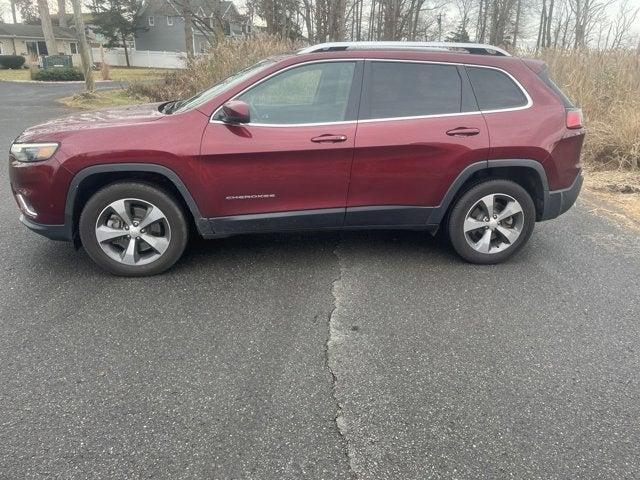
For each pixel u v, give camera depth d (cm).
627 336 344
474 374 298
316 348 319
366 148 395
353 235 510
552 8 3794
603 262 466
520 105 423
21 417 254
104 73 2930
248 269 426
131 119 394
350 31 3102
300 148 387
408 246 486
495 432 253
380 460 234
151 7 4388
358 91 402
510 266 450
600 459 239
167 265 408
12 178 387
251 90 391
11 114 1345
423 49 418
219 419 257
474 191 427
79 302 365
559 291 405
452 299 385
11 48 5028
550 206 440
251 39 1409
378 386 285
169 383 282
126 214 391
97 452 234
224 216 399
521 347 327
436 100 411
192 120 385
